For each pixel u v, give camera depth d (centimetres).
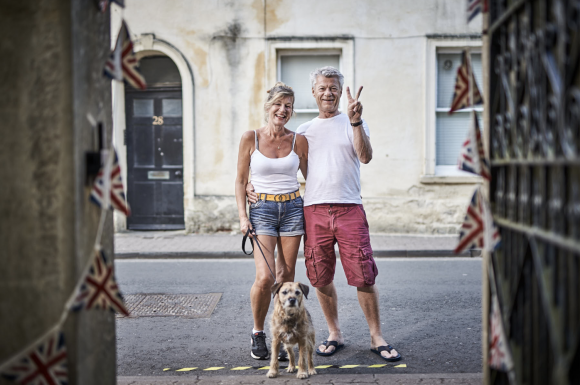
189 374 388
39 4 203
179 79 1101
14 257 207
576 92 153
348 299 604
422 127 1041
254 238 403
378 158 1051
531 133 188
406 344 449
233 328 500
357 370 388
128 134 1114
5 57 205
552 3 173
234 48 1052
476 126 233
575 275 158
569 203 162
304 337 362
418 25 1032
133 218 1123
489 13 229
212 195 1068
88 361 221
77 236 206
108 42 246
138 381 342
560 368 162
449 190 1043
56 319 206
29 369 207
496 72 228
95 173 219
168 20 1052
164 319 530
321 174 409
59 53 203
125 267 803
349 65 1045
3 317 209
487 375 238
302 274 745
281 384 346
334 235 411
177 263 834
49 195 205
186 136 1065
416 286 664
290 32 1047
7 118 206
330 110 419
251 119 1059
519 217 204
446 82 1058
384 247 914
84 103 215
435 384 331
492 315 229
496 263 228
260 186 408
